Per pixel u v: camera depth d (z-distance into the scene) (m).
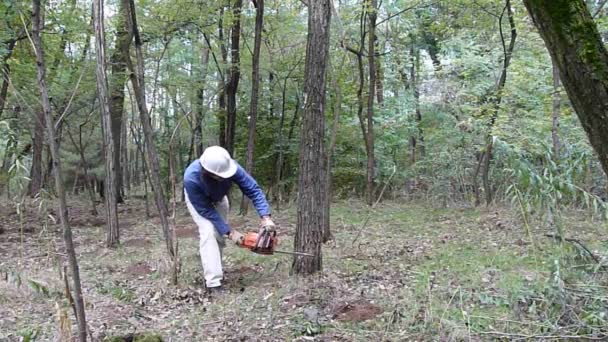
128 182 18.31
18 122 9.99
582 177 4.05
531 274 5.08
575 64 2.30
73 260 2.61
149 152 5.89
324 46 5.15
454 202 12.73
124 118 17.67
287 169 14.64
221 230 5.08
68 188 16.28
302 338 3.76
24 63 9.55
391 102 14.65
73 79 10.38
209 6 10.51
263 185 14.63
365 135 12.02
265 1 12.32
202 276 5.48
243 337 3.81
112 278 5.51
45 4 9.14
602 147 2.33
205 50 13.12
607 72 2.25
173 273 5.19
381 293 4.67
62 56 10.08
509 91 10.46
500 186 11.48
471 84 11.97
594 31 2.29
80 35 10.14
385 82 15.31
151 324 4.12
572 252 4.01
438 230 8.52
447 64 13.10
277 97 14.33
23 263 6.12
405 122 14.41
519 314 3.85
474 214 10.14
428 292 4.39
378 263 5.98
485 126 10.43
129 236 8.54
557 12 2.30
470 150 12.91
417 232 8.34
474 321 3.81
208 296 4.88
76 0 10.15
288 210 11.91
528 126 9.74
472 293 4.51
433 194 13.29
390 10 11.94
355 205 12.49
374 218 10.12
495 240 7.20
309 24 5.16
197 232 8.69
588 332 3.39
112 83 11.00
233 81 11.95
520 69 10.51
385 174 14.21
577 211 7.91
